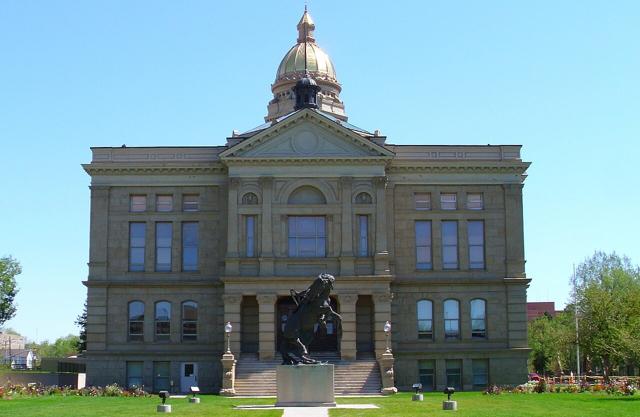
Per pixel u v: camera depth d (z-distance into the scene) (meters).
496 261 77.31
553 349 124.06
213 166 76.88
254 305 75.06
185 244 77.00
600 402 50.97
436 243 77.12
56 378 81.69
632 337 71.25
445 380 75.81
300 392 47.12
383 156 74.19
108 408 46.78
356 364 69.88
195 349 75.50
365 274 73.12
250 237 73.94
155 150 77.69
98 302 75.94
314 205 73.94
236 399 59.97
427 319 76.50
